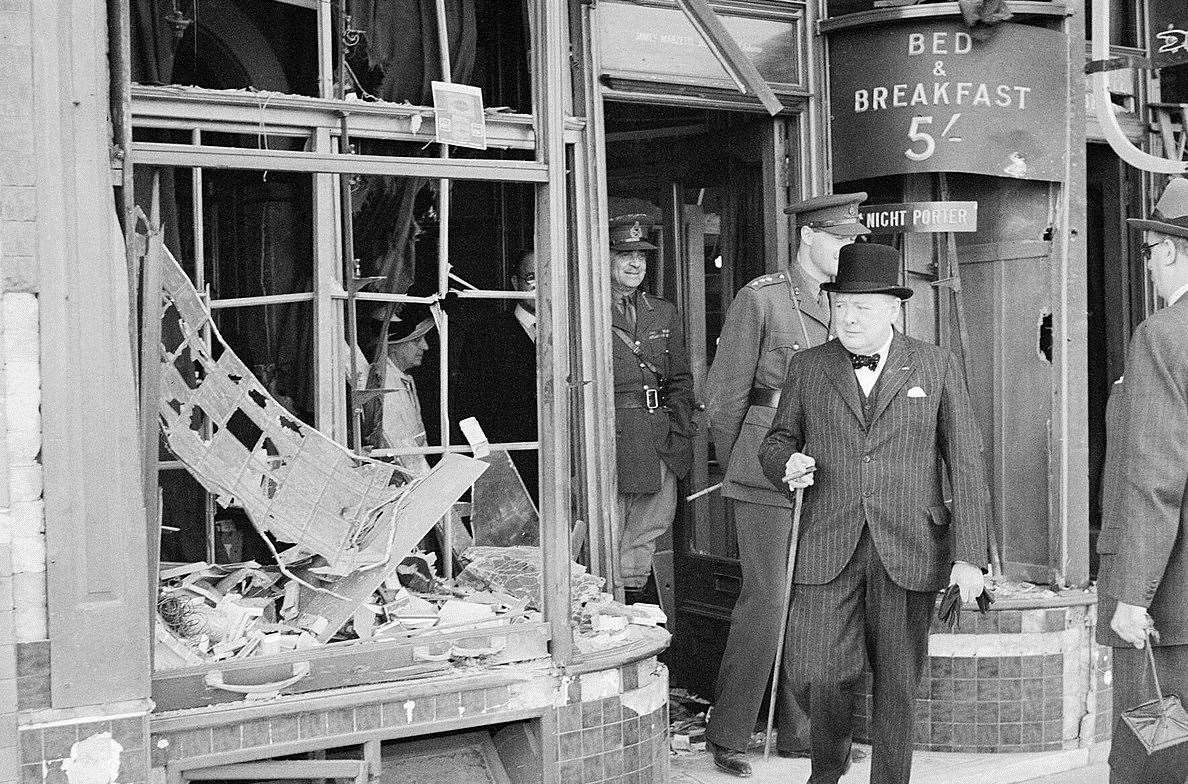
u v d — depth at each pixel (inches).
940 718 203.0
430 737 155.5
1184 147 247.0
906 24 209.6
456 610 161.5
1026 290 218.8
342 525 156.7
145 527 129.6
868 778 193.2
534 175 154.6
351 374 169.3
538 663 156.7
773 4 211.8
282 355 173.8
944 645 202.4
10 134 124.2
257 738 140.0
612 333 212.2
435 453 176.9
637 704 163.0
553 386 156.6
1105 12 213.0
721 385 200.8
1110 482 158.7
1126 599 149.6
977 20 206.8
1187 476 148.9
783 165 218.5
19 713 125.5
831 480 168.2
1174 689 153.4
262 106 159.2
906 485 165.8
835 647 166.2
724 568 227.8
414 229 180.1
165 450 171.2
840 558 166.1
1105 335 269.3
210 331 158.1
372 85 174.9
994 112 209.3
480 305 200.7
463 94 161.9
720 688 195.8
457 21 180.9
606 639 166.1
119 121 132.4
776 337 197.6
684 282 239.5
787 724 199.2
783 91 212.5
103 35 127.2
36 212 125.3
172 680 137.9
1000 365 222.4
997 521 222.4
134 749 129.3
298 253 172.6
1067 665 204.8
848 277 167.0
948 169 209.0
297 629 152.6
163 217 165.6
